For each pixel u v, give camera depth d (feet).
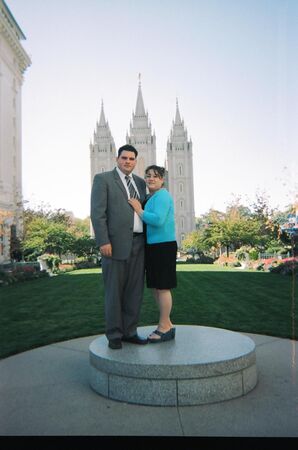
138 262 12.66
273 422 9.48
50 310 28.68
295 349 16.15
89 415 10.07
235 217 112.57
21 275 58.80
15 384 12.60
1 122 109.81
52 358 15.62
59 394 11.60
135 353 11.53
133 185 12.90
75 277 63.21
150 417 9.84
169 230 12.43
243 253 90.63
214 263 112.06
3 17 105.60
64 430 9.33
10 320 24.80
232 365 10.85
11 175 118.83
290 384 11.98
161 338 12.75
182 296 34.53
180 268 82.07
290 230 65.16
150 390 10.52
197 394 10.44
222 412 10.02
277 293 35.73
